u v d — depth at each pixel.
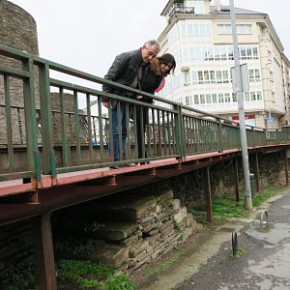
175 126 6.42
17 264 5.18
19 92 10.63
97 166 3.83
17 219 3.33
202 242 8.27
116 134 4.84
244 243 8.32
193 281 5.93
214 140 9.88
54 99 11.03
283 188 21.17
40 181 3.06
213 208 12.21
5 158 4.87
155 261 6.64
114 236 5.69
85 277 5.25
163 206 7.34
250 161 19.39
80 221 6.04
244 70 12.94
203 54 40.00
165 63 5.13
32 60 3.02
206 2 41.31
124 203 6.49
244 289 5.69
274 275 6.25
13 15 11.82
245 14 42.62
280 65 58.34
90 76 3.77
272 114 49.12
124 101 4.50
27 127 3.00
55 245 5.91
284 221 10.85
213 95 40.22
